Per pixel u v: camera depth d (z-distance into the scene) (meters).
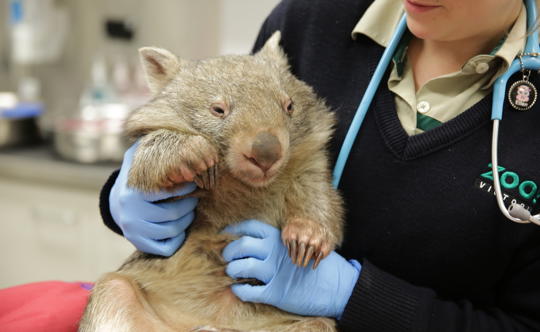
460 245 0.68
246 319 0.72
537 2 0.70
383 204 0.71
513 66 0.66
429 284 0.72
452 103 0.69
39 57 1.55
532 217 0.62
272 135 0.68
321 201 0.73
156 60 0.81
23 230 1.35
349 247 0.74
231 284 0.73
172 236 0.72
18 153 1.35
